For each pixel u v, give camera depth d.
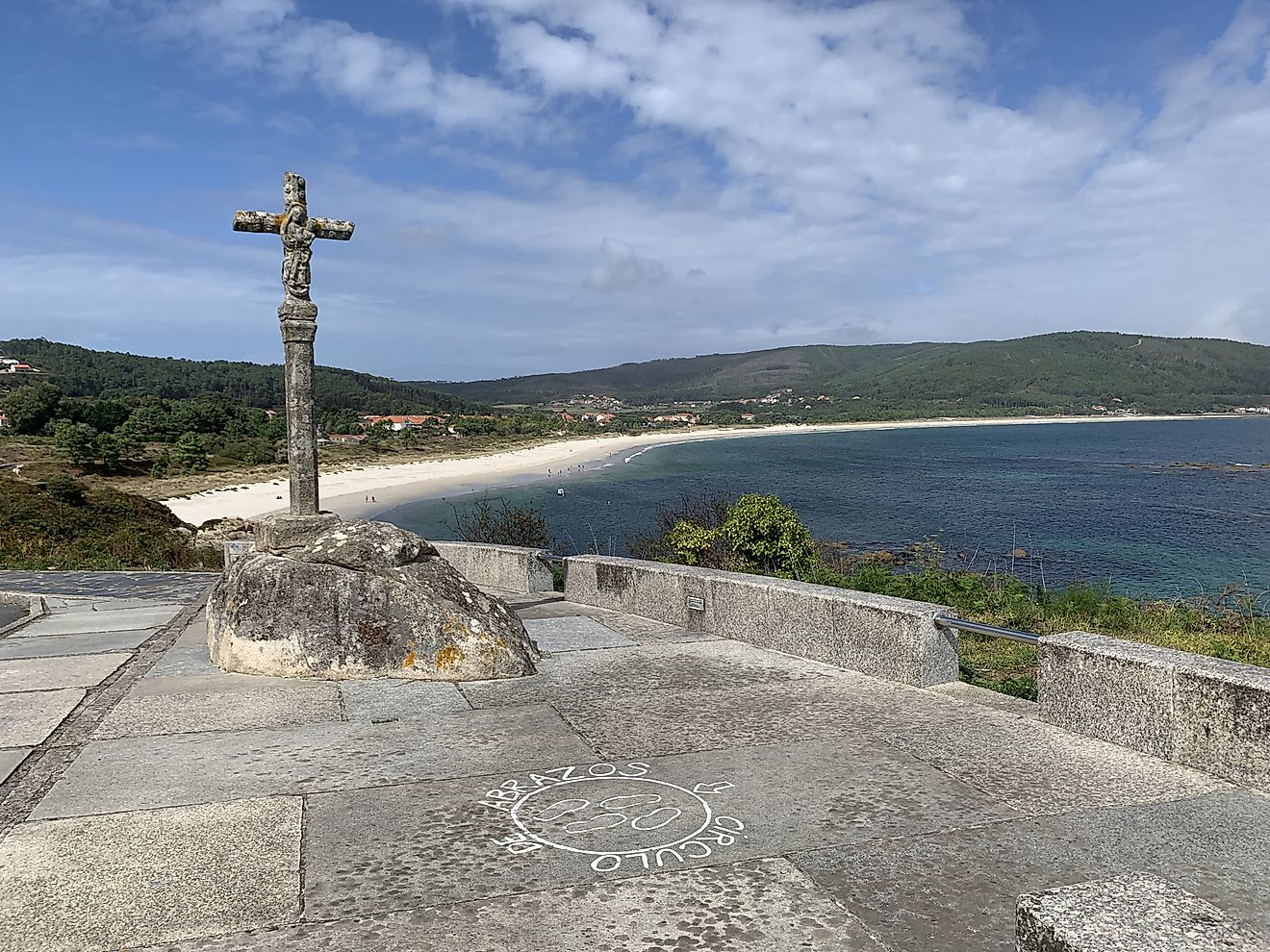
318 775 4.43
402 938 2.88
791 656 6.86
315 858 3.49
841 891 3.17
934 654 5.95
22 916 3.05
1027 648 7.78
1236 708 4.17
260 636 6.48
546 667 6.59
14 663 6.97
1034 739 4.84
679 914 3.03
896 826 3.74
